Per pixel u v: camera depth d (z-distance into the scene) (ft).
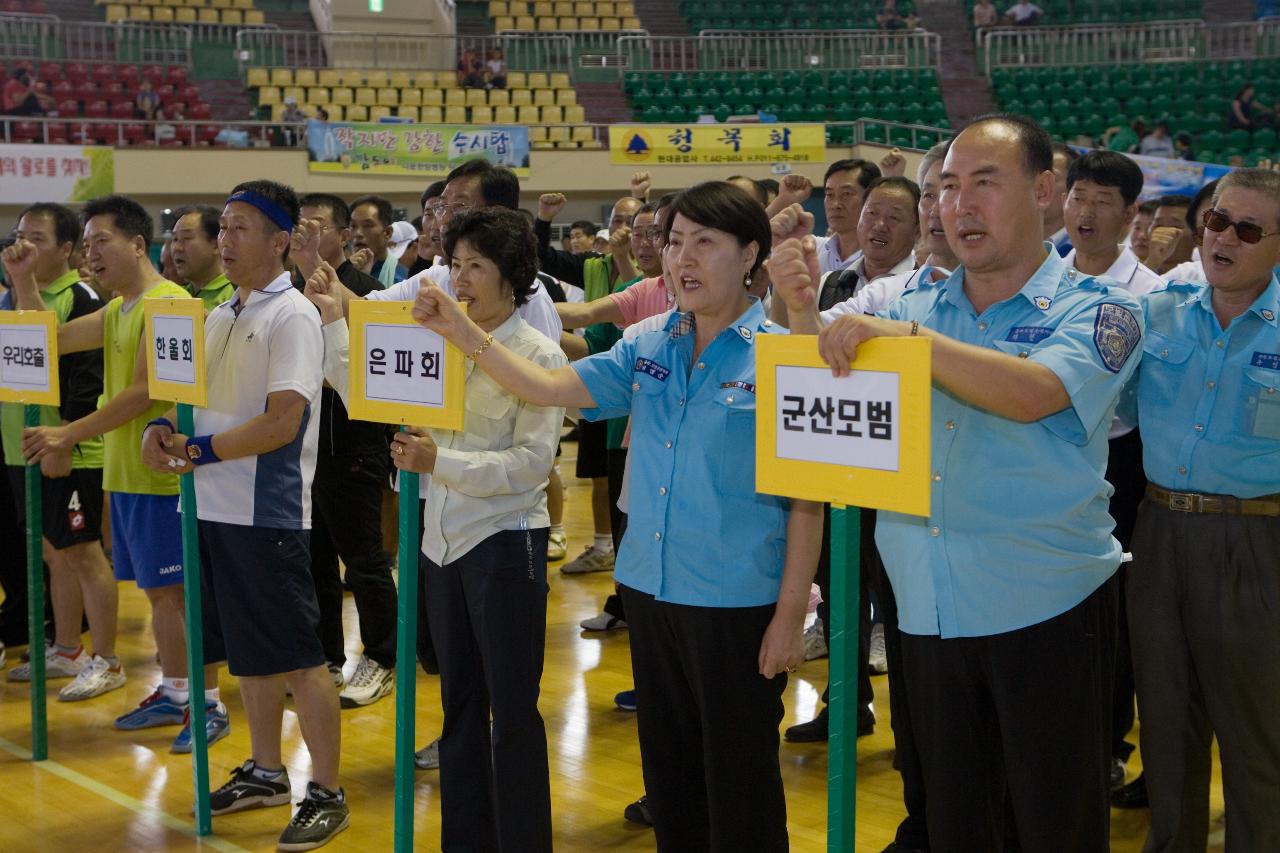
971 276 6.37
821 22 54.24
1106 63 48.37
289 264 13.43
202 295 12.57
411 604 7.73
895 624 8.77
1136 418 8.42
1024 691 6.03
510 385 7.09
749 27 53.72
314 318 9.82
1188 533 7.91
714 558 6.61
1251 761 7.93
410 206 40.45
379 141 39.40
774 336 5.59
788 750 11.41
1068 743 6.06
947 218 6.17
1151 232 13.66
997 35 49.57
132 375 11.87
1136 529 8.27
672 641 6.88
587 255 20.65
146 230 12.15
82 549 13.43
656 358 7.02
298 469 9.73
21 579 15.14
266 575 9.48
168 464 9.46
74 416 13.39
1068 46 49.19
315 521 13.19
